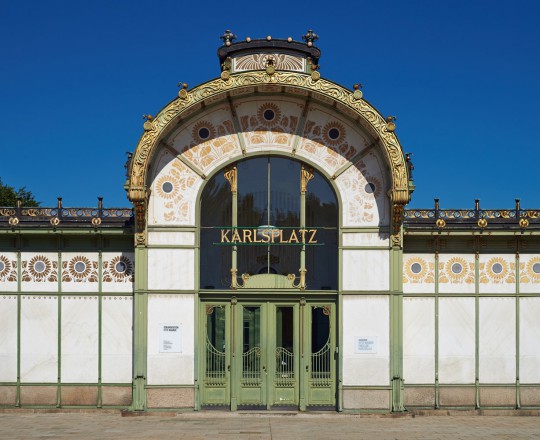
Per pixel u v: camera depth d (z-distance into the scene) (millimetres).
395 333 17188
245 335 17594
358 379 17156
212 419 16422
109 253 18016
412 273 18078
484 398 17828
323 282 17578
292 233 17656
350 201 17547
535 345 17969
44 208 18062
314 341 17531
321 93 16812
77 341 17891
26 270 17984
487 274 18094
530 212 18109
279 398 17438
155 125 16703
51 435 14477
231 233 17641
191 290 17312
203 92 16781
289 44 17469
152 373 17141
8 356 17859
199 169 17625
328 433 14734
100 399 17719
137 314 17188
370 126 16812
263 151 17672
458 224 17938
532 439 14219
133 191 16594
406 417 16859
